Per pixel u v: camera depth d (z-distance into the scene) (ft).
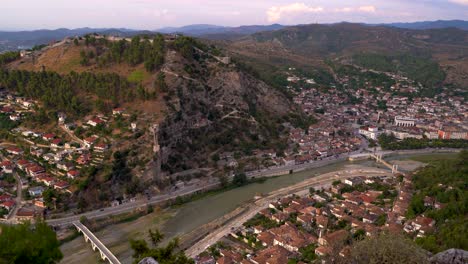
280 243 429.38
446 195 505.25
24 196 538.47
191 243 451.53
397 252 134.41
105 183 574.97
